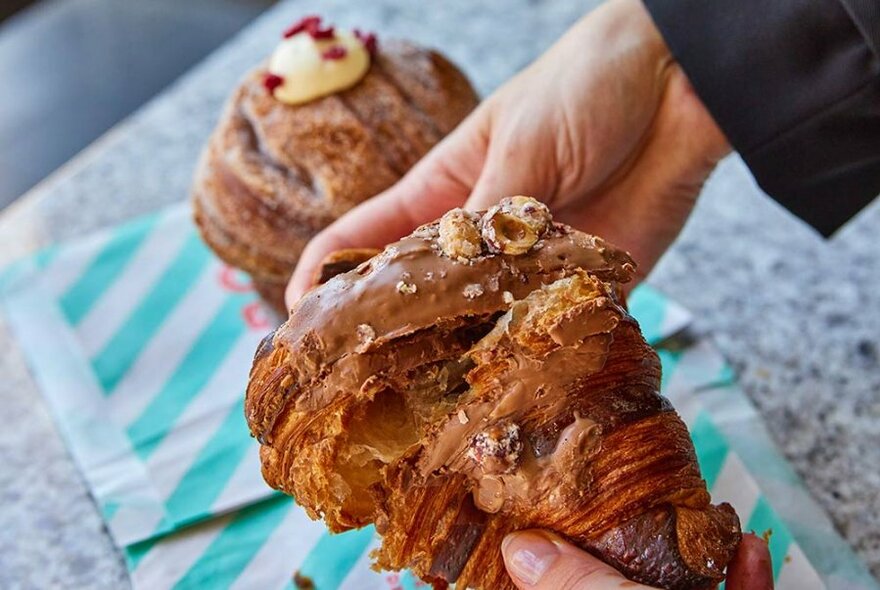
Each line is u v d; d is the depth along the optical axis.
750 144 0.50
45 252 0.68
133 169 0.74
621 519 0.38
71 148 0.95
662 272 0.64
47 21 1.07
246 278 0.66
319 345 0.37
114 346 0.63
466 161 0.52
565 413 0.38
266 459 0.40
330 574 0.52
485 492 0.39
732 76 0.49
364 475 0.39
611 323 0.37
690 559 0.38
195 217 0.62
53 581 0.53
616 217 0.54
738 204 0.67
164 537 0.54
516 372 0.38
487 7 0.84
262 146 0.60
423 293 0.37
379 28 0.82
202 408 0.60
